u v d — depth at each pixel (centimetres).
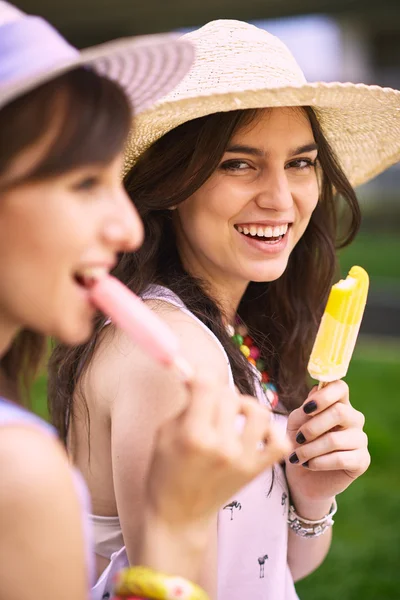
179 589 126
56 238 111
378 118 232
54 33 120
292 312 246
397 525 467
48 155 110
